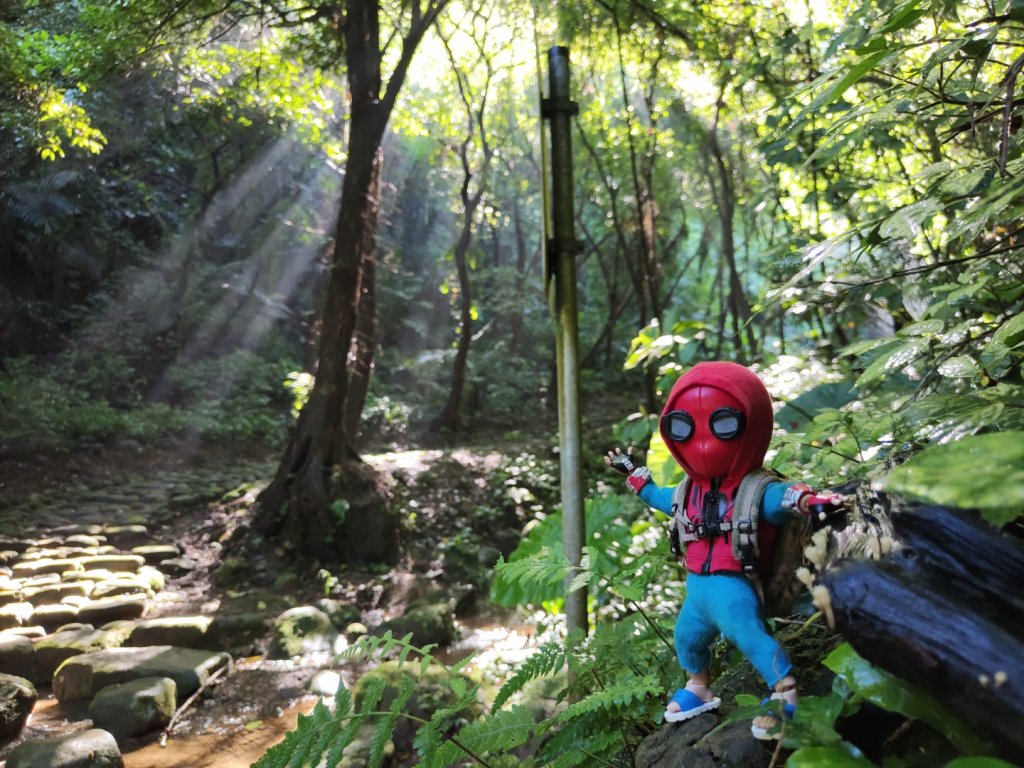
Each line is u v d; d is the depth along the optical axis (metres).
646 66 11.50
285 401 16.41
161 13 8.99
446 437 15.35
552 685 3.84
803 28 2.68
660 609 3.15
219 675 5.74
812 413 3.23
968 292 1.77
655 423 4.48
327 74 11.42
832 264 2.37
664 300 19.61
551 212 3.38
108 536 8.63
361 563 8.73
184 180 17.25
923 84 1.78
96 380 13.78
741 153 10.84
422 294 20.78
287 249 18.44
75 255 14.27
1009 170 1.54
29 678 5.66
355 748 4.09
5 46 8.52
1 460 10.43
